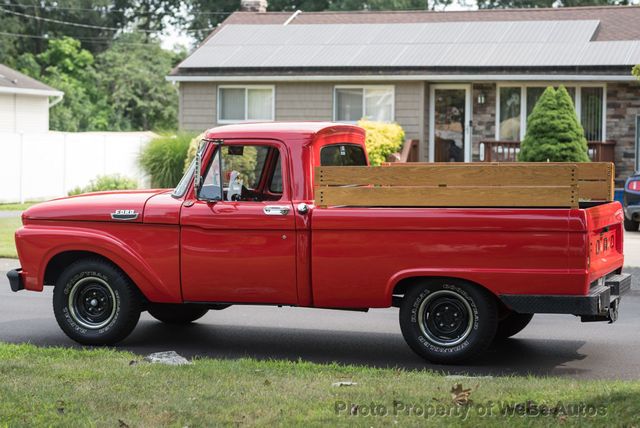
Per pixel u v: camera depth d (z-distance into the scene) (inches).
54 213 409.7
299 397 287.6
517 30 1163.3
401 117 1126.4
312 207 374.3
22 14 2290.8
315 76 1133.7
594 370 357.4
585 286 346.6
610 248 394.6
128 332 404.8
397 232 362.6
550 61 1056.2
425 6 2069.4
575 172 347.6
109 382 307.3
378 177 367.6
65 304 407.5
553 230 347.3
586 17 1201.4
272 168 388.2
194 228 387.9
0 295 555.5
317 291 374.3
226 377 317.4
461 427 253.1
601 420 255.1
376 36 1206.3
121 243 396.8
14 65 2223.2
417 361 377.7
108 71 2260.1
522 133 1099.9
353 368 340.2
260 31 1272.1
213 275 386.9
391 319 481.1
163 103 2277.3
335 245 370.0
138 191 422.9
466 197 357.4
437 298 366.9
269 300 382.9
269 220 377.4
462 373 351.6
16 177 1160.2
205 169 389.4
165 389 297.7
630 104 1054.4
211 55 1205.7
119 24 2450.8
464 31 1185.4
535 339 423.8
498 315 370.0
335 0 2046.0
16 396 287.0
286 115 1170.0
